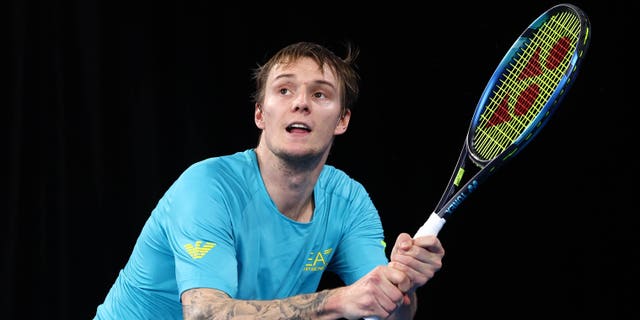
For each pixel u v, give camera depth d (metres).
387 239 14.19
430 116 14.18
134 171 13.44
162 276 7.38
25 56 12.99
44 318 13.12
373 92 14.23
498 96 7.36
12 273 12.97
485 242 14.20
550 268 13.95
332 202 7.55
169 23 13.70
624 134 13.56
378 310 6.16
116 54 13.39
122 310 7.71
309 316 6.23
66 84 13.16
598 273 13.77
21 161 12.98
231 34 13.95
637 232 13.57
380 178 14.22
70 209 13.20
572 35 7.11
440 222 6.89
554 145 13.91
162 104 13.63
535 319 13.97
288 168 6.96
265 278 7.28
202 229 6.62
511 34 13.84
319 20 14.12
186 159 13.70
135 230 13.42
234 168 7.08
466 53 14.04
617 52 13.46
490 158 7.04
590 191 13.78
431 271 6.34
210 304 6.30
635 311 13.59
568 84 6.68
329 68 6.98
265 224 7.11
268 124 6.96
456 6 14.08
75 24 13.24
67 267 13.19
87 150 13.27
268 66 7.34
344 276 7.87
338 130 7.58
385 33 14.22
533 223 14.03
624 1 13.38
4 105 12.95
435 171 14.16
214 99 13.84
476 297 14.20
